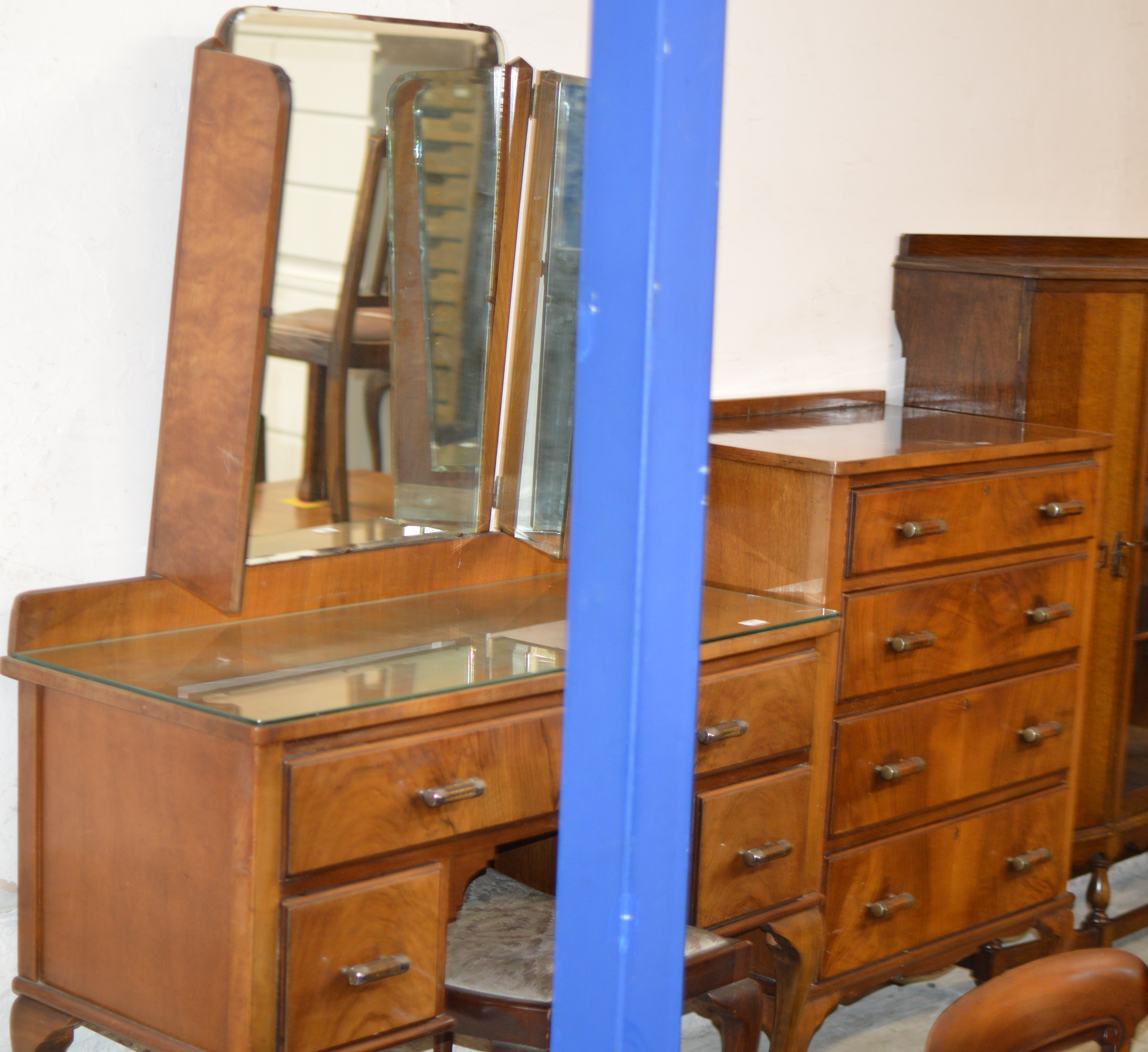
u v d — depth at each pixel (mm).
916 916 2613
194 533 1962
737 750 2188
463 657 1965
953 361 3111
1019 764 2754
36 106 1960
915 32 3178
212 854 1690
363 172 2064
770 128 2928
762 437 2631
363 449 2180
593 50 778
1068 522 2746
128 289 2084
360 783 1722
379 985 1784
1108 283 3021
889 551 2408
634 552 783
